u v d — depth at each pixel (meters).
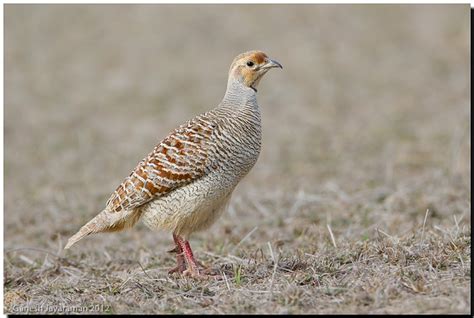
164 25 40.88
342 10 41.06
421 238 12.27
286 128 26.00
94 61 36.84
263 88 31.14
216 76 33.19
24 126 28.58
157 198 11.62
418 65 32.56
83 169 23.05
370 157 21.73
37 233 16.75
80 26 42.03
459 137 21.61
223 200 11.88
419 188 17.45
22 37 40.69
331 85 30.77
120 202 11.78
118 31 40.69
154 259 13.69
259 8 42.03
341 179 19.58
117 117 29.06
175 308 10.19
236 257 12.55
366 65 33.28
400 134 23.92
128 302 10.58
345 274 10.90
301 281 10.74
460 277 10.20
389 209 15.80
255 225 15.80
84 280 12.42
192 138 11.47
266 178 20.53
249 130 11.75
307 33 37.84
